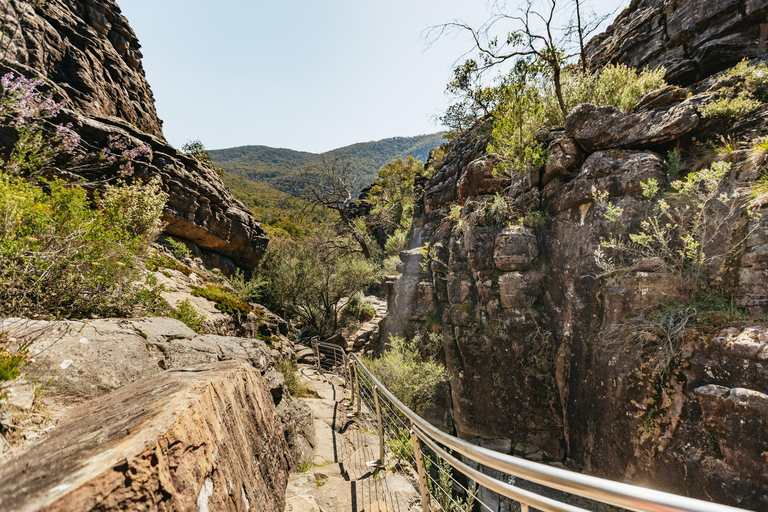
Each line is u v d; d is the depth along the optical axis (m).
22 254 2.53
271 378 4.38
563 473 1.05
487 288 9.05
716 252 5.46
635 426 5.57
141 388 1.73
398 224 28.73
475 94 14.84
